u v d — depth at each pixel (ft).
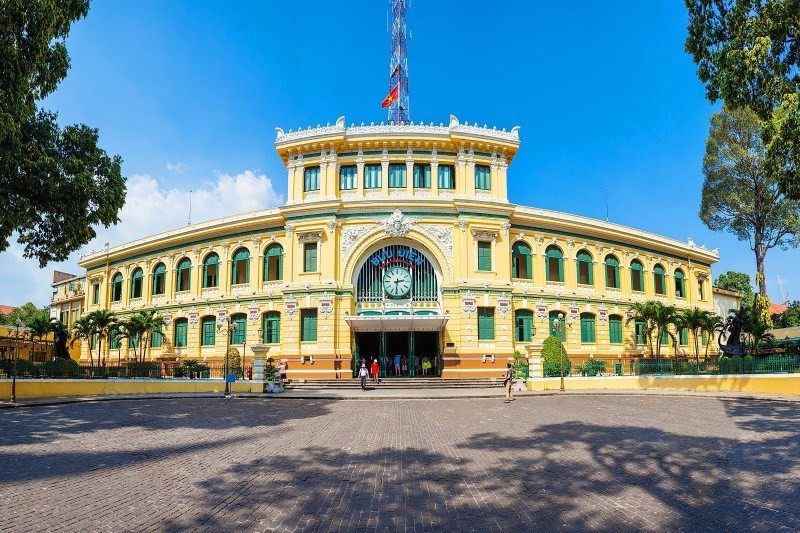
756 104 69.00
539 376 112.98
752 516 26.32
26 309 250.37
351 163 131.44
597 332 143.64
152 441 48.19
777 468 35.94
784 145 64.03
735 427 54.54
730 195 146.92
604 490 31.24
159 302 150.10
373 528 25.00
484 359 122.83
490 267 129.18
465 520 26.20
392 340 134.51
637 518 26.21
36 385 84.17
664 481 33.14
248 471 36.09
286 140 132.26
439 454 42.50
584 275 146.00
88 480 33.14
